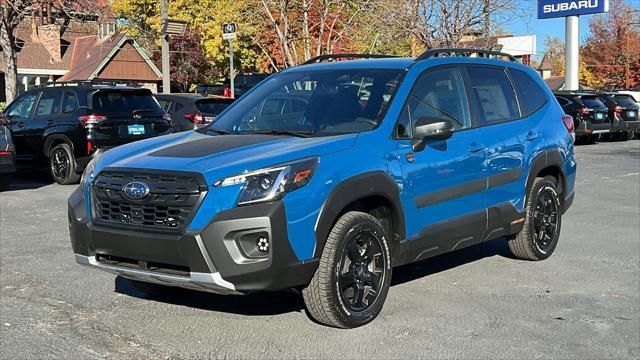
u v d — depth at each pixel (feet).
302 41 72.08
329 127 17.57
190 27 118.01
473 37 80.07
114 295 18.80
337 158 15.65
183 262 14.34
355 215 15.89
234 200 14.21
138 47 127.24
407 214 17.22
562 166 23.44
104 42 128.06
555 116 23.72
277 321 16.79
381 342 15.52
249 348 15.08
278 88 20.02
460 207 18.98
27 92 44.34
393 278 20.94
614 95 82.38
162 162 15.28
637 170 50.60
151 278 15.07
